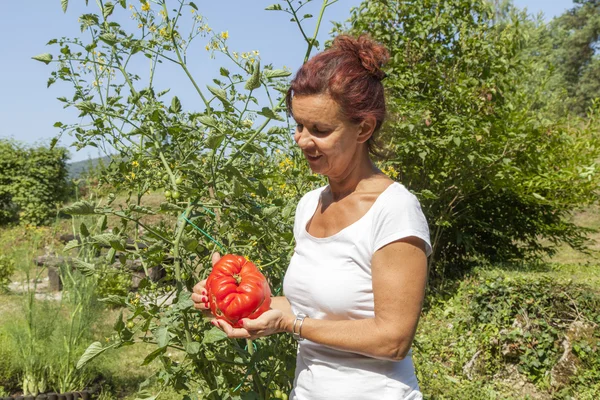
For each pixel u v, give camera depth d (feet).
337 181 5.46
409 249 4.89
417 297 4.87
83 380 16.53
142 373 17.94
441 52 26.08
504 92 27.61
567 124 28.50
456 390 16.53
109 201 10.40
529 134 24.80
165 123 8.96
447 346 19.89
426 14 26.37
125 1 9.22
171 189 8.93
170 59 8.94
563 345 17.99
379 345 4.85
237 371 8.07
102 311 17.35
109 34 8.90
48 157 60.70
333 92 4.98
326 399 5.23
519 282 18.99
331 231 5.45
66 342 16.11
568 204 27.55
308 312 5.47
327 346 5.10
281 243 8.61
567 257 39.32
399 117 23.06
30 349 15.97
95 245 7.80
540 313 18.57
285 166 12.35
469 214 27.35
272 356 8.08
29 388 15.92
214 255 6.43
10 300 26.18
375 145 5.62
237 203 8.48
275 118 7.55
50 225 58.18
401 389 5.10
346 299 5.16
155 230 7.85
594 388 16.93
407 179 25.26
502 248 28.84
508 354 18.39
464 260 27.94
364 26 25.54
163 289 8.68
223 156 8.75
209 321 7.79
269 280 8.91
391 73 24.63
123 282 17.76
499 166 24.45
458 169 24.62
